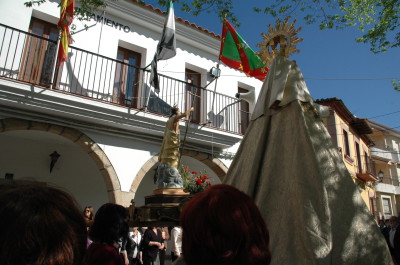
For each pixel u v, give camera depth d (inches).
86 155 388.2
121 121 322.0
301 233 86.0
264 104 119.4
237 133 400.5
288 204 95.0
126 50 383.9
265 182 104.3
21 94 270.8
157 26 396.8
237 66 394.9
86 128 315.0
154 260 285.6
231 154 413.4
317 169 93.8
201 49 438.9
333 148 107.7
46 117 293.7
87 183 382.3
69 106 292.8
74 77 327.9
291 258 84.2
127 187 324.5
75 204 41.4
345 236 89.5
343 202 95.5
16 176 338.6
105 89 345.7
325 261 78.8
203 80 433.7
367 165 813.9
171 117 181.3
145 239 287.7
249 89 483.5
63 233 36.9
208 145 396.5
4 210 35.5
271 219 96.8
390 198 1121.4
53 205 38.0
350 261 85.9
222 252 43.7
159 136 356.2
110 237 89.4
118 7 367.6
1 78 262.8
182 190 152.9
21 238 34.3
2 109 274.8
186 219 47.9
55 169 365.1
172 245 294.4
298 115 107.9
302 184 93.7
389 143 1190.3
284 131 111.2
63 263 35.9
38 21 331.9
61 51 288.2
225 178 123.1
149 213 137.9
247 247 44.7
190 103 412.5
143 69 339.3
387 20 250.8
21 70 302.4
